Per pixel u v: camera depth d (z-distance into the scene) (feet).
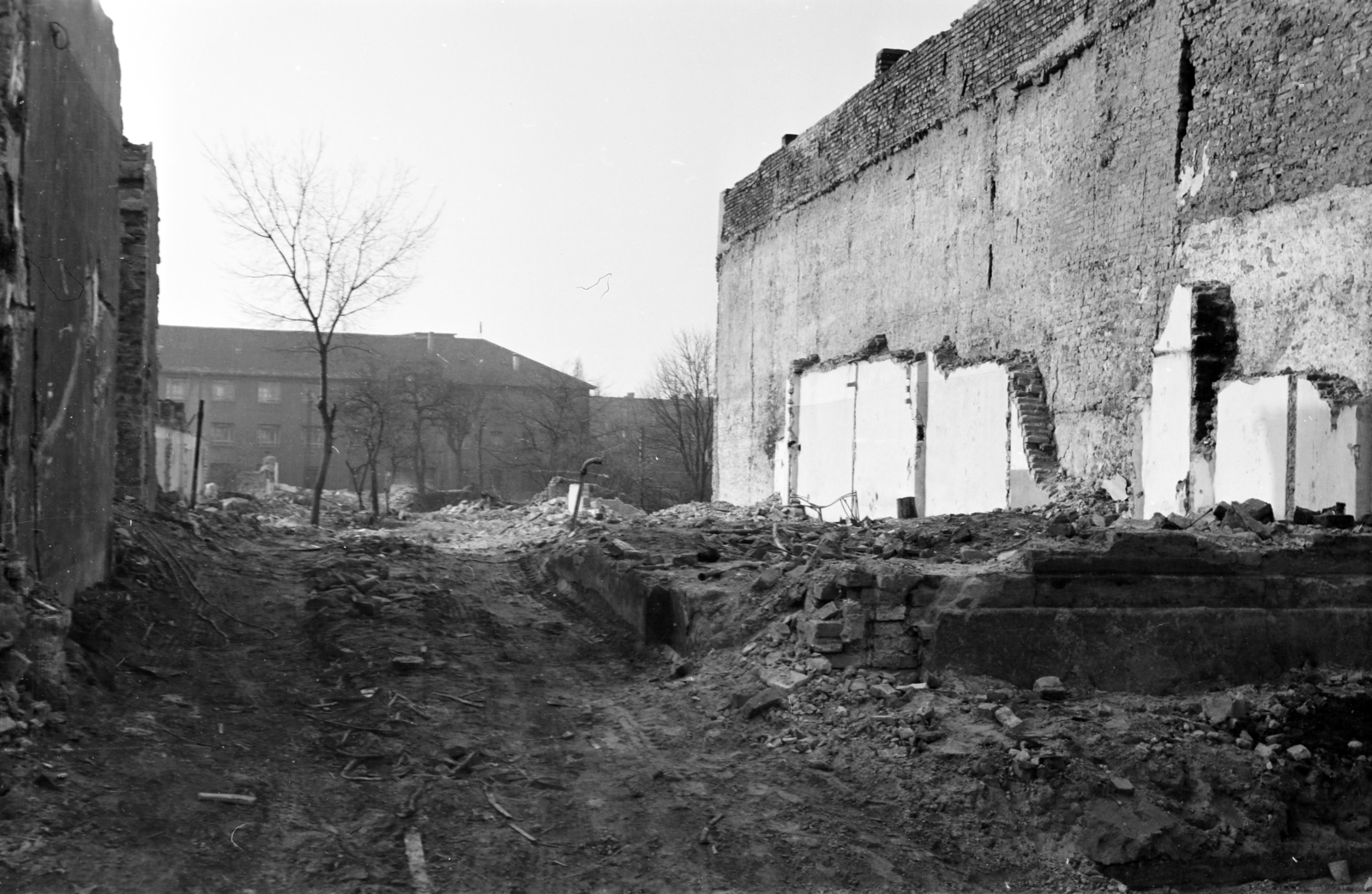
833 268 75.05
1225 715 24.09
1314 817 22.52
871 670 26.04
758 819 21.26
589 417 171.73
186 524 40.11
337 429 153.58
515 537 55.62
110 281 29.32
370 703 25.50
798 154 81.97
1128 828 21.31
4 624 20.70
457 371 180.34
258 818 19.72
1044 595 26.02
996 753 22.58
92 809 18.62
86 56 26.55
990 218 55.11
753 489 90.74
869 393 66.90
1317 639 26.37
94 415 27.81
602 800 21.85
